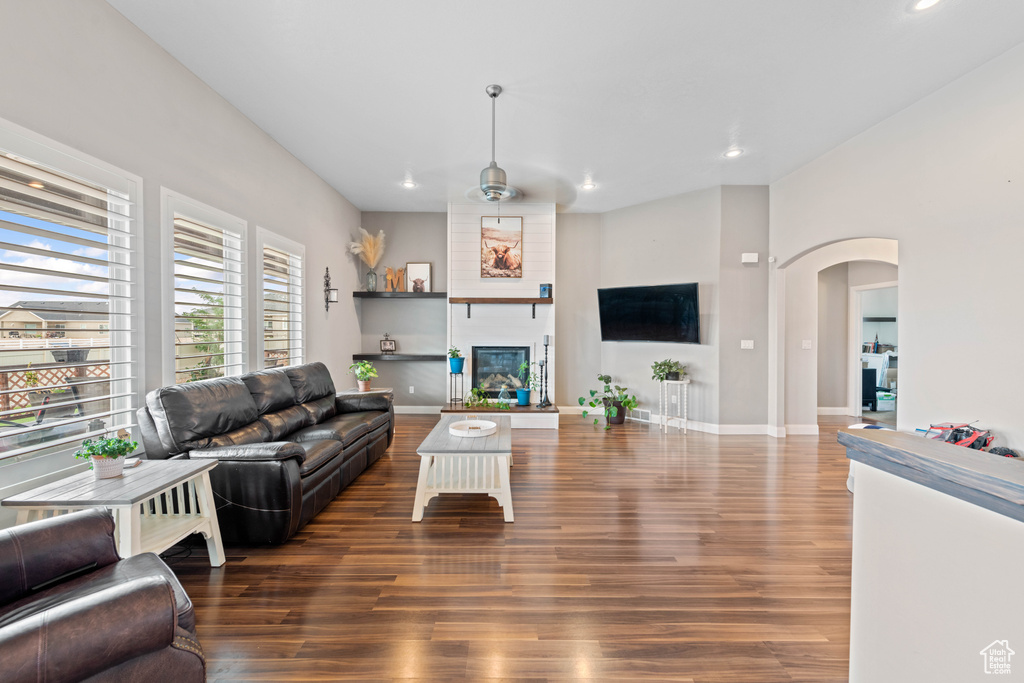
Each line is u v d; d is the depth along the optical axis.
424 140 4.09
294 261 4.50
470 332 6.36
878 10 2.40
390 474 3.96
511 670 1.63
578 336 6.75
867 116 3.61
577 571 2.32
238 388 3.03
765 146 4.23
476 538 2.70
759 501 3.31
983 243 2.87
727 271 5.41
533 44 2.71
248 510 2.52
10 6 1.90
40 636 0.89
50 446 2.03
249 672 1.61
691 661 1.68
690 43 2.69
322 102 3.41
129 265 2.50
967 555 0.85
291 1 2.34
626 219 6.37
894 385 7.80
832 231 4.31
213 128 3.23
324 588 2.15
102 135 2.33
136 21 2.51
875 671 1.07
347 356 6.04
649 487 3.61
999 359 2.77
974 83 2.94
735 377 5.47
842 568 2.37
